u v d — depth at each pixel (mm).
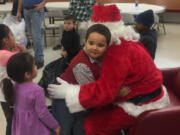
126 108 1291
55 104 1464
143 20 1979
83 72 1293
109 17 1257
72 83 1372
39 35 3105
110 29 1257
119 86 1193
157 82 1346
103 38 1171
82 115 1439
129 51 1249
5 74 1381
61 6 4418
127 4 4754
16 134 1276
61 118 1442
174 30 5633
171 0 5988
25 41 3379
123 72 1188
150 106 1310
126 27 1339
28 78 1229
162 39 4828
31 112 1223
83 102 1226
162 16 5938
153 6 4516
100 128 1345
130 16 3693
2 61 1358
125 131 1466
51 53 3859
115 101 1341
